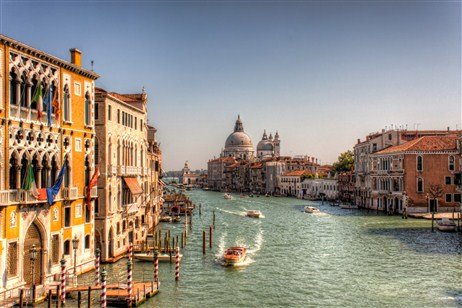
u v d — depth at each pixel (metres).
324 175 148.00
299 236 57.62
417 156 75.12
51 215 29.12
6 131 25.27
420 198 75.19
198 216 86.25
